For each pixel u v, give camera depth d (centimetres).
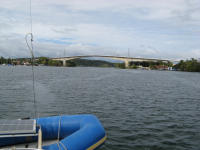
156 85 3091
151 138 815
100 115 1139
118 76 5253
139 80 4050
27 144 538
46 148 441
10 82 2780
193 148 732
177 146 745
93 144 516
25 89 2081
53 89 2164
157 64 17112
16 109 1220
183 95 2031
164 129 922
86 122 584
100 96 1806
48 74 5034
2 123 452
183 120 1071
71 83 2917
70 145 466
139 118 1091
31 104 1356
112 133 857
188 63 12712
